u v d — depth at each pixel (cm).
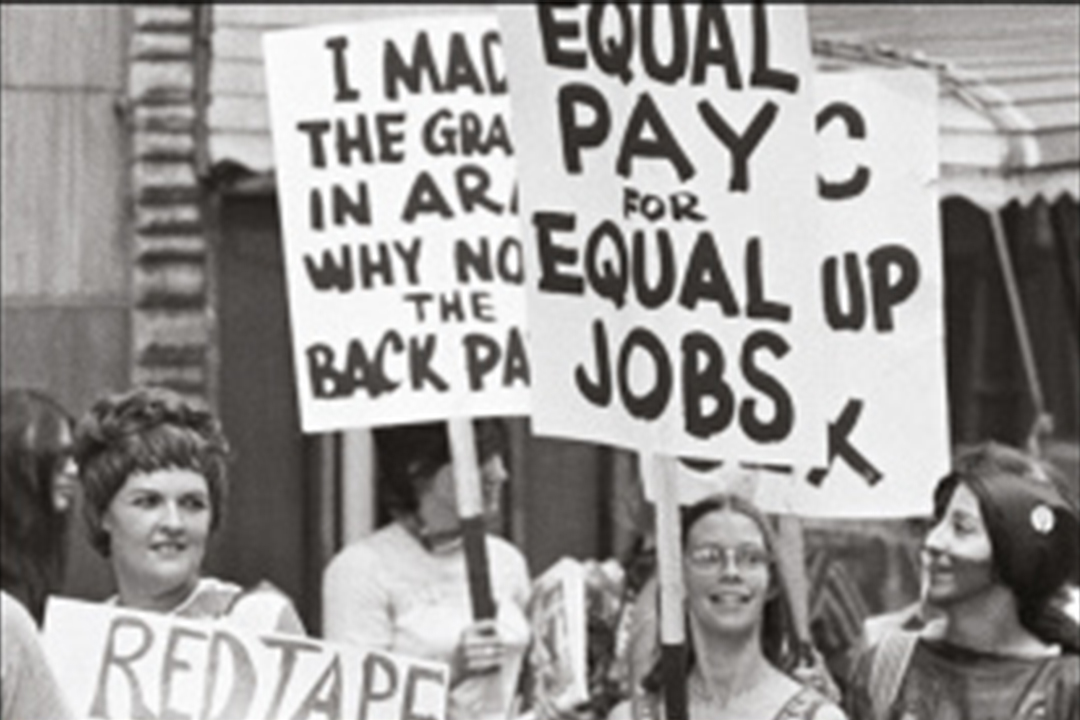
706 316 929
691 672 945
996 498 949
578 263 938
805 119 925
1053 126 1363
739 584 932
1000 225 1478
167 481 961
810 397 926
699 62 929
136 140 1566
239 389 1580
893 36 1477
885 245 1038
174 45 1566
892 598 1444
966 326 1529
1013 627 960
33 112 1565
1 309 1563
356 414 1161
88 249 1571
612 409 934
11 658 765
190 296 1573
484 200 1173
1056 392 1459
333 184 1176
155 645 943
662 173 932
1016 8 1395
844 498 1030
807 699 937
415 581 1162
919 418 1030
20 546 967
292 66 1181
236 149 1564
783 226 926
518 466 1595
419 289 1167
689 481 1041
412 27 1181
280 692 947
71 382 1570
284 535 1580
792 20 923
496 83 1180
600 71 936
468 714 1135
